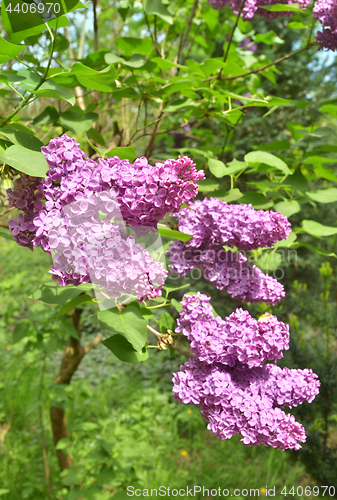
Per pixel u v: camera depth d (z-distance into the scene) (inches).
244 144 78.7
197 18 43.4
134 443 50.3
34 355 49.1
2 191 24.8
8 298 92.5
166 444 59.5
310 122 78.4
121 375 86.0
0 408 65.3
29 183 17.1
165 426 65.1
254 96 33.4
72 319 39.9
